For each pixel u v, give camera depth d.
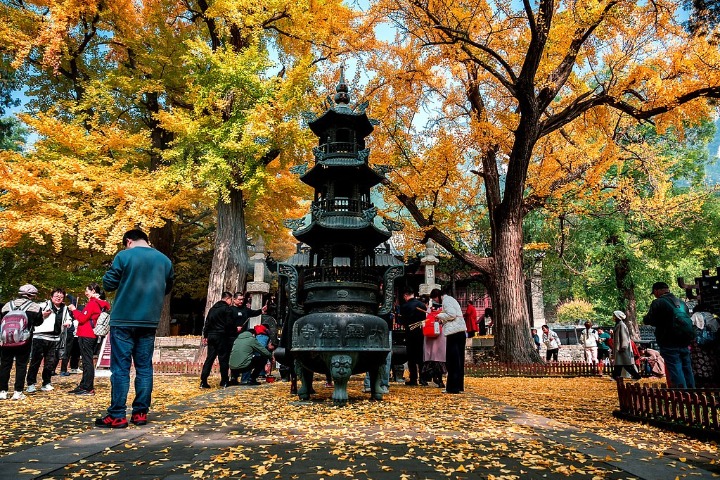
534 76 13.53
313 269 7.07
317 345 6.30
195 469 3.09
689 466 3.19
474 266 16.56
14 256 17.81
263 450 3.65
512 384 10.84
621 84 14.52
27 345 7.30
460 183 17.55
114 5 17.72
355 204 7.51
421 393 8.05
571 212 19.17
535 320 26.44
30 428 4.63
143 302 4.87
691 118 15.17
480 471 3.06
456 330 8.23
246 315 10.25
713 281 9.64
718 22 9.38
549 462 3.25
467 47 13.54
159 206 15.90
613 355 12.24
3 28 15.54
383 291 7.24
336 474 2.94
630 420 5.30
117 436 4.14
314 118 8.06
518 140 14.20
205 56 15.74
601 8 12.55
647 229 25.64
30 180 14.27
